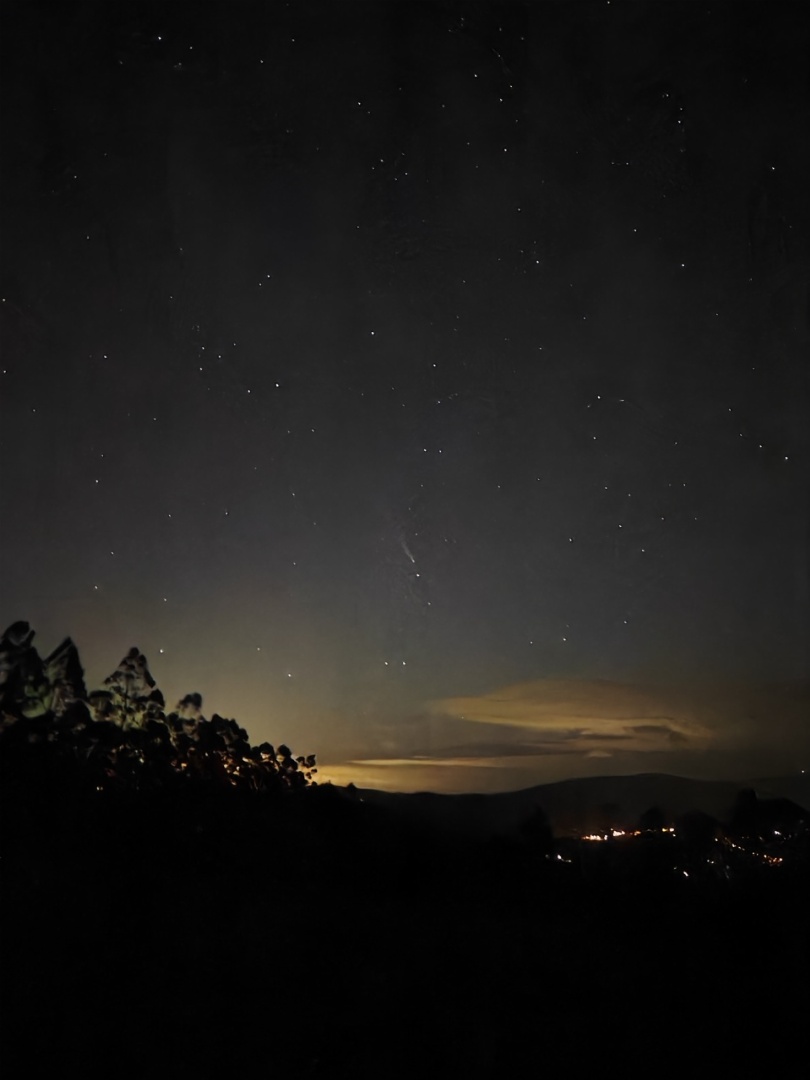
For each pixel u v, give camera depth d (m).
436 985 2.91
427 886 3.84
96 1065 2.29
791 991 3.11
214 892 3.27
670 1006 2.97
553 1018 2.80
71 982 2.56
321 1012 2.66
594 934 3.50
